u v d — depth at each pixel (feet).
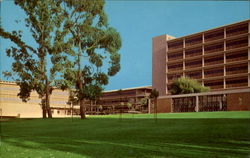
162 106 211.41
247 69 234.79
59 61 131.95
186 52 275.18
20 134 57.88
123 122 83.61
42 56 136.46
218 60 253.24
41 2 133.39
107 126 70.85
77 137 48.80
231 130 50.16
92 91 126.62
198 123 67.77
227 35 248.73
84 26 131.23
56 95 299.79
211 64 257.34
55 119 123.34
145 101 264.72
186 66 273.75
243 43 238.68
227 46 247.70
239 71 239.09
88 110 347.56
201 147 34.01
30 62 136.36
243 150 31.60
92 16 133.39
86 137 48.34
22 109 273.13
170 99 206.90
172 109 204.74
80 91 127.13
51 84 137.08
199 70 263.08
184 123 69.41
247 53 235.81
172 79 281.13
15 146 37.09
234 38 241.14
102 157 27.99
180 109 200.44
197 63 266.77
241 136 42.91
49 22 133.49
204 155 28.50
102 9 134.31
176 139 41.93
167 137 44.45
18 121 118.42
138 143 38.29
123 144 37.45
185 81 228.02
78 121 98.94
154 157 27.71
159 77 292.20
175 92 229.45
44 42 133.69
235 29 244.83
